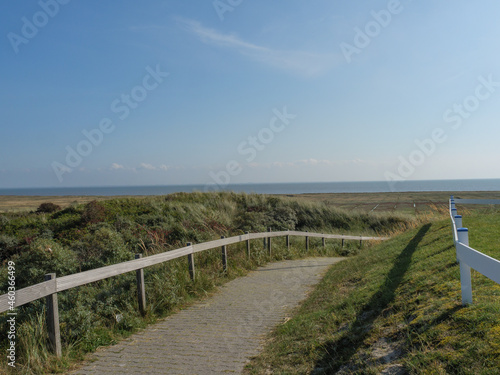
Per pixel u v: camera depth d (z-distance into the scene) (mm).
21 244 13336
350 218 24922
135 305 6562
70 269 6992
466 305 3949
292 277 10266
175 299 7172
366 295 5922
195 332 5777
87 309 5766
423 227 13586
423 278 5684
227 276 9984
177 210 19125
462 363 2957
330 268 11516
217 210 20391
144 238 12781
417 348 3480
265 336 5539
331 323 5176
